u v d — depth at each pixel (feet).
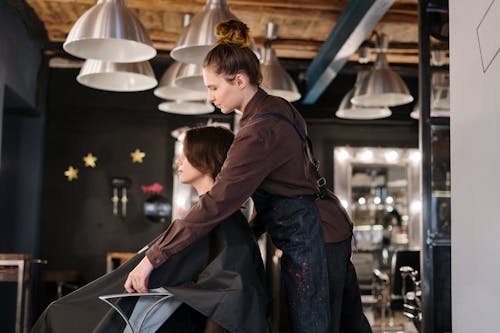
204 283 6.25
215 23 12.29
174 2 18.20
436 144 12.53
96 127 26.09
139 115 26.18
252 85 6.86
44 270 25.36
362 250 27.09
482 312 6.40
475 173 6.60
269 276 25.85
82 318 6.49
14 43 18.90
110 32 11.63
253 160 6.32
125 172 26.09
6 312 22.93
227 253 6.32
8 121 23.12
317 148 27.22
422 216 12.37
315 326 6.55
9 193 23.07
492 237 6.16
